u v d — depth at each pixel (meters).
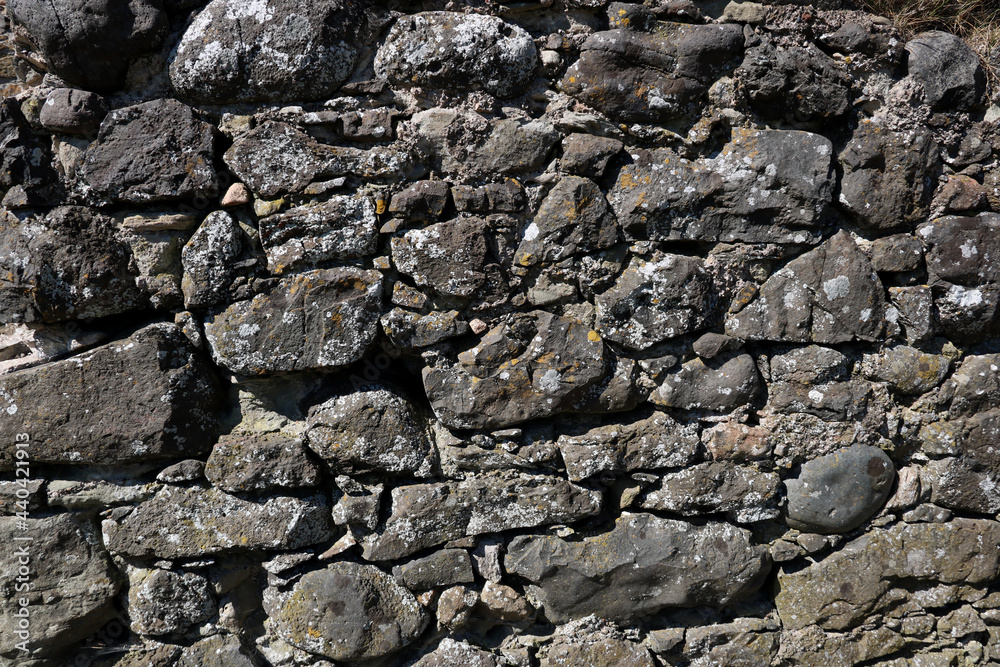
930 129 2.07
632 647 2.07
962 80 2.04
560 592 2.02
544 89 1.93
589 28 1.91
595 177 1.94
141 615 1.94
